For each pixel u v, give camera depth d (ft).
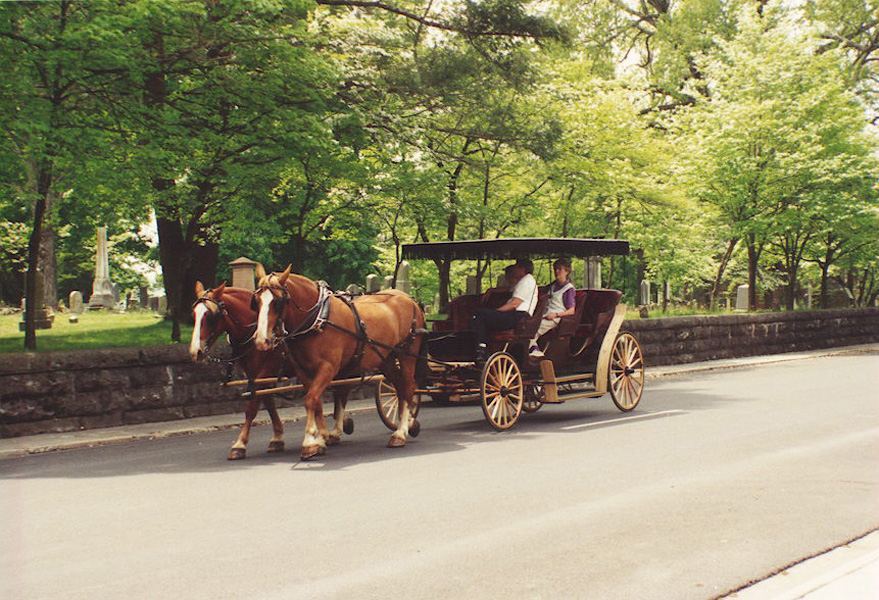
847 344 105.29
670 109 121.08
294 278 30.63
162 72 45.75
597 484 25.22
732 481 25.43
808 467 27.50
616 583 16.16
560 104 77.87
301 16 52.47
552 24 63.31
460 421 41.98
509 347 39.47
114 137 45.06
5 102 39.22
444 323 44.27
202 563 17.66
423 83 60.54
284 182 62.28
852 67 123.44
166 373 43.14
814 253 110.11
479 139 72.69
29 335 45.80
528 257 44.65
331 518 21.44
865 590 15.02
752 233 94.73
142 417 41.88
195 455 32.63
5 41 38.60
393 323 34.17
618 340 43.60
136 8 39.14
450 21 63.93
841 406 42.86
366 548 18.67
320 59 48.03
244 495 24.47
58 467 30.58
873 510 21.81
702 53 114.11
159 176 49.96
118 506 23.35
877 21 124.67
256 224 66.33
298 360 31.32
